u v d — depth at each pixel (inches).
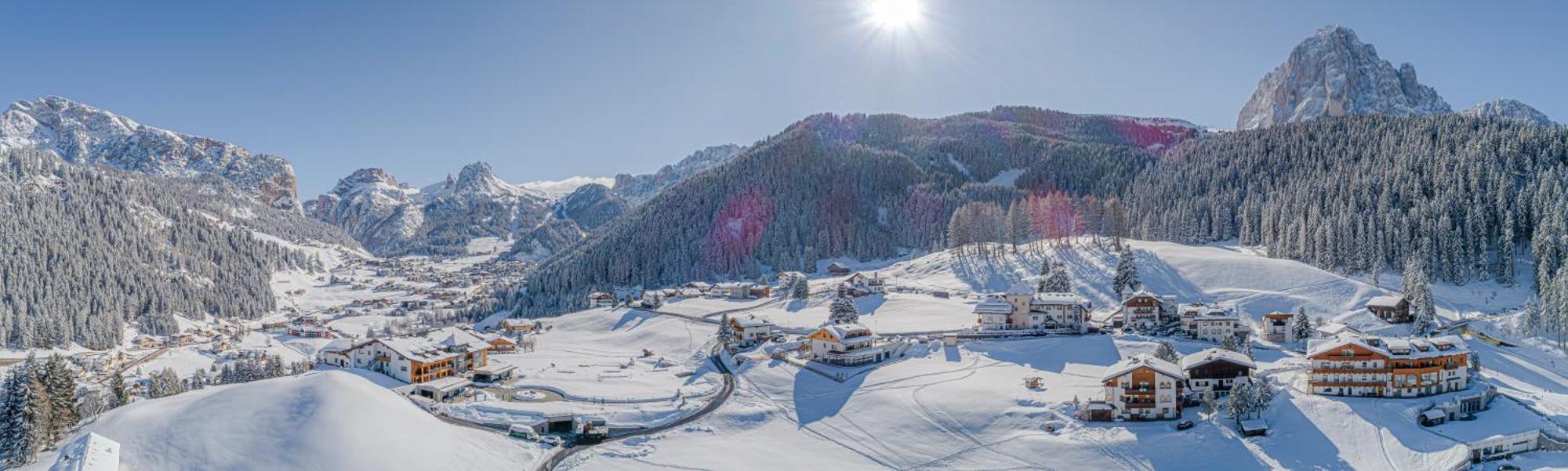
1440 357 3998.5
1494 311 6294.3
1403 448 3467.0
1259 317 6387.8
